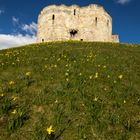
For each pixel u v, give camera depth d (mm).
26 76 12320
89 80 12039
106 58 19516
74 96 9719
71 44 33469
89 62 16953
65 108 8773
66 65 14609
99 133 7402
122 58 20484
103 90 10898
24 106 8742
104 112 8664
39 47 27922
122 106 9320
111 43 38969
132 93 10578
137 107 9406
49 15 76250
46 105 8984
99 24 76438
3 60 17609
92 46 31266
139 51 28531
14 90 10227
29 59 17781
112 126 7848
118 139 7168
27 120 7902
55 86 10844
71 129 7559
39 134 7078
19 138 7000
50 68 14242
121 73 14305
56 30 74562
